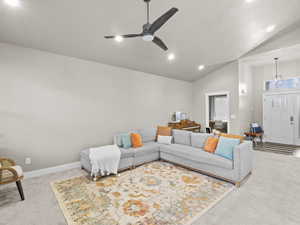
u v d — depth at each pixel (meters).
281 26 4.00
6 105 2.94
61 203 2.27
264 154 4.64
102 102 4.20
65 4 2.34
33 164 3.21
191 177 3.10
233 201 2.29
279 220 1.90
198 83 6.77
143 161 3.78
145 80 5.26
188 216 1.97
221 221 1.88
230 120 5.74
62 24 2.71
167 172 3.35
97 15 2.63
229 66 5.70
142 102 5.17
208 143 3.45
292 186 2.73
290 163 3.86
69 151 3.65
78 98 3.79
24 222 1.90
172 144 4.20
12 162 2.66
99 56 3.87
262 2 2.91
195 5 2.75
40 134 3.29
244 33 3.86
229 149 2.96
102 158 3.04
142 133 4.39
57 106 3.49
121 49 3.75
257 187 2.70
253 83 6.88
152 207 2.16
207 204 2.22
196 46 4.18
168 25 3.20
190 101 6.95
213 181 2.92
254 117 6.88
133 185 2.79
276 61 5.97
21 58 3.08
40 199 2.38
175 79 6.29
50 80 3.40
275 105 6.32
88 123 3.95
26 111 3.13
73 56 3.70
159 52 4.19
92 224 1.86
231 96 5.69
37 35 2.87
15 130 3.03
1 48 2.90
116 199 2.36
